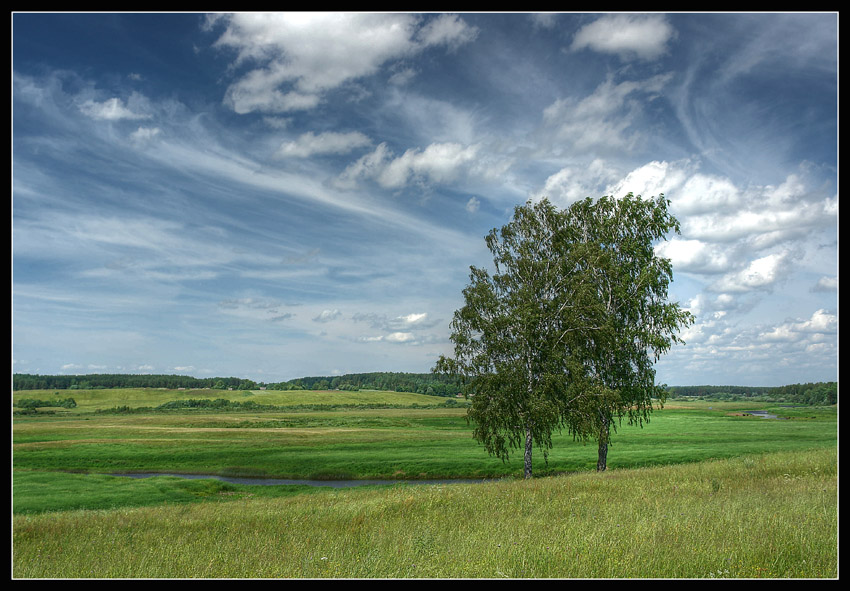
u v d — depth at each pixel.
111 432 86.94
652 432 74.88
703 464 30.02
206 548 13.30
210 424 109.81
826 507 13.34
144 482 39.31
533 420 33.69
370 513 17.86
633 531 11.95
